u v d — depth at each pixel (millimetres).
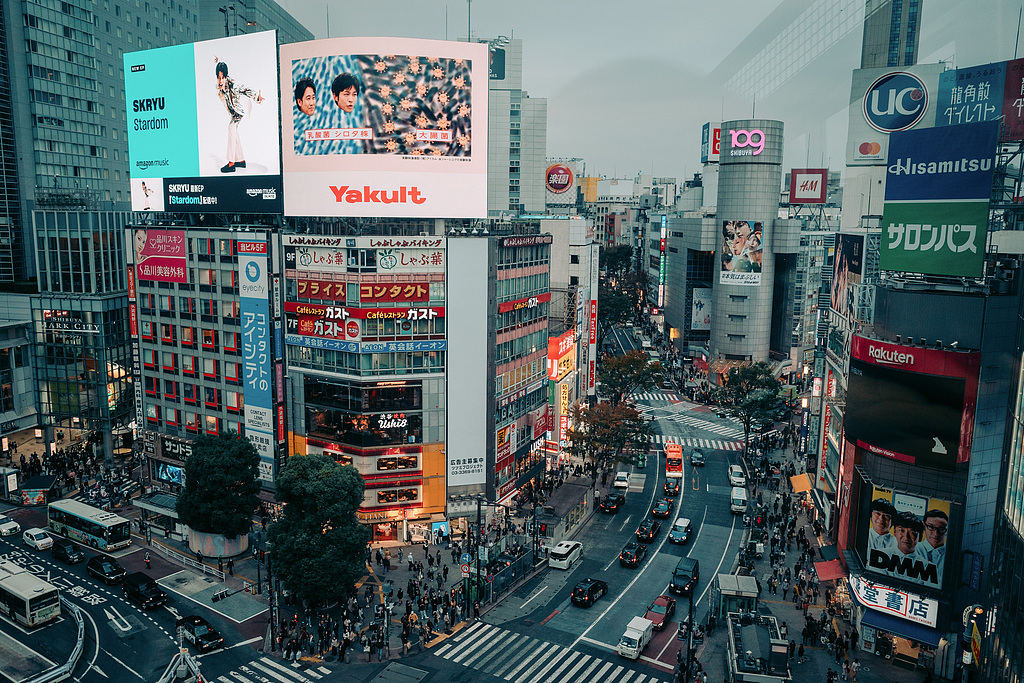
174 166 83812
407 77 72625
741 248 137625
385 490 75500
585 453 93625
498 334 77500
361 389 73250
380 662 54656
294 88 74188
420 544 75438
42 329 94812
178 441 85750
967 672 51875
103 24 135875
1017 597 39344
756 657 52094
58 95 125688
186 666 49406
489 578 64562
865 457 61438
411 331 73875
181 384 85250
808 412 98625
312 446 77875
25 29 118875
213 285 80188
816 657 56344
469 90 74250
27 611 57438
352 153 73125
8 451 95250
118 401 97125
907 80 56688
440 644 57375
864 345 60000
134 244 85812
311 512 62562
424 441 75938
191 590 64938
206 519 69125
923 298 57156
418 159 73812
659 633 59625
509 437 81812
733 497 85875
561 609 63500
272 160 76812
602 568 71812
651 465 104312
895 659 56375
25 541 73688
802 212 145125
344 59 71938
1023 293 41781
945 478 55219
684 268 153625
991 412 54062
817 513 80875
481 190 76062
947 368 54375
